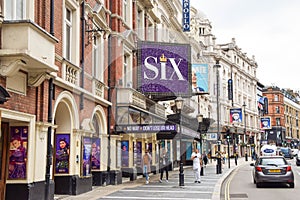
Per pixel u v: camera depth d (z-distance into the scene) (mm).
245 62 68875
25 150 11070
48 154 12242
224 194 15422
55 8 13039
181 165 17250
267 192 16219
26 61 9875
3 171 10961
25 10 11094
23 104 10828
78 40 14742
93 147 14602
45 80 12062
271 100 100000
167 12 29641
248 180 22297
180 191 15328
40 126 11656
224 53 57000
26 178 10977
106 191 15156
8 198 10906
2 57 9398
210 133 28203
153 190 15578
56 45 13016
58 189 13945
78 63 14586
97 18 16453
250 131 69938
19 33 9430
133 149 10430
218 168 26984
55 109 12805
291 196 14906
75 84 14086
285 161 18391
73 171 14133
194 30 40969
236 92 62344
